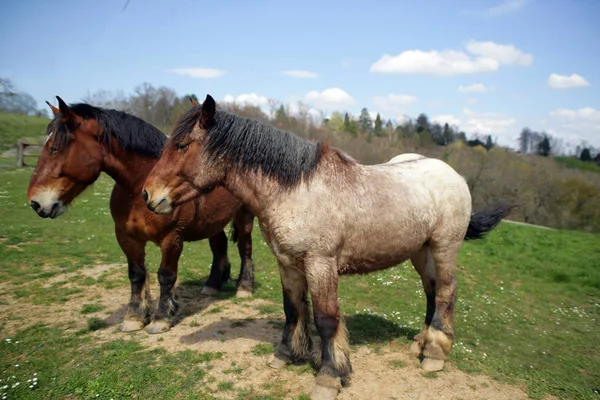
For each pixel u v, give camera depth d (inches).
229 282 266.5
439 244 161.9
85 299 222.7
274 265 317.7
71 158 159.2
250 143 133.8
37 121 943.7
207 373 148.6
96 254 312.0
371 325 204.1
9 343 165.9
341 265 142.3
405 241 148.9
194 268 294.4
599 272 346.6
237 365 155.1
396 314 230.5
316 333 190.1
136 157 172.1
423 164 169.2
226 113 136.6
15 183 599.2
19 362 151.5
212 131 132.2
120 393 133.1
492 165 1014.4
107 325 189.5
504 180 979.3
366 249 142.9
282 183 133.0
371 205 141.1
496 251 411.5
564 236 515.2
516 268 363.3
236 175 136.9
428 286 179.2
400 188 150.9
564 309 273.0
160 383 140.2
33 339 171.2
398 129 1718.8
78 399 130.0
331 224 133.0
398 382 147.9
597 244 459.5
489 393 144.0
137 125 173.9
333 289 135.2
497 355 193.3
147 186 132.5
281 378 146.9
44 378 140.5
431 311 177.9
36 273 262.4
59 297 223.8
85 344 168.7
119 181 173.2
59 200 161.2
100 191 633.6
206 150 132.0
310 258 133.6
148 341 173.0
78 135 160.2
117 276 262.4
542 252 415.5
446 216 160.4
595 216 900.6
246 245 238.7
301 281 152.6
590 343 216.2
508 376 157.9
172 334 180.7
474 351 195.0
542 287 317.1
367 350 174.9
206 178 134.7
